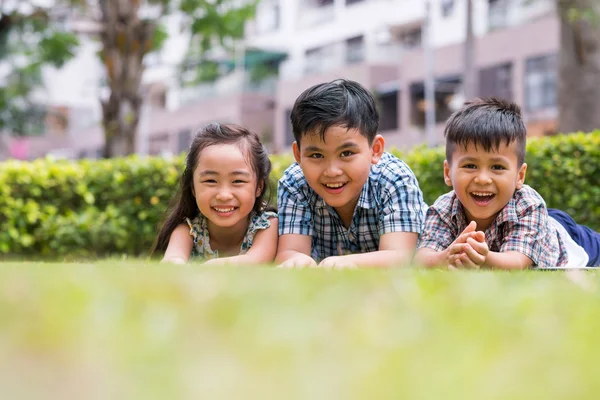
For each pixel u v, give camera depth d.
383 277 1.84
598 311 1.36
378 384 0.84
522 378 0.88
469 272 2.36
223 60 31.11
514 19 24.02
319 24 30.17
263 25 31.53
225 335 1.08
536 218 3.81
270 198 4.16
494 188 3.72
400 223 3.87
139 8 11.33
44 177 7.67
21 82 20.25
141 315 1.21
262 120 31.50
